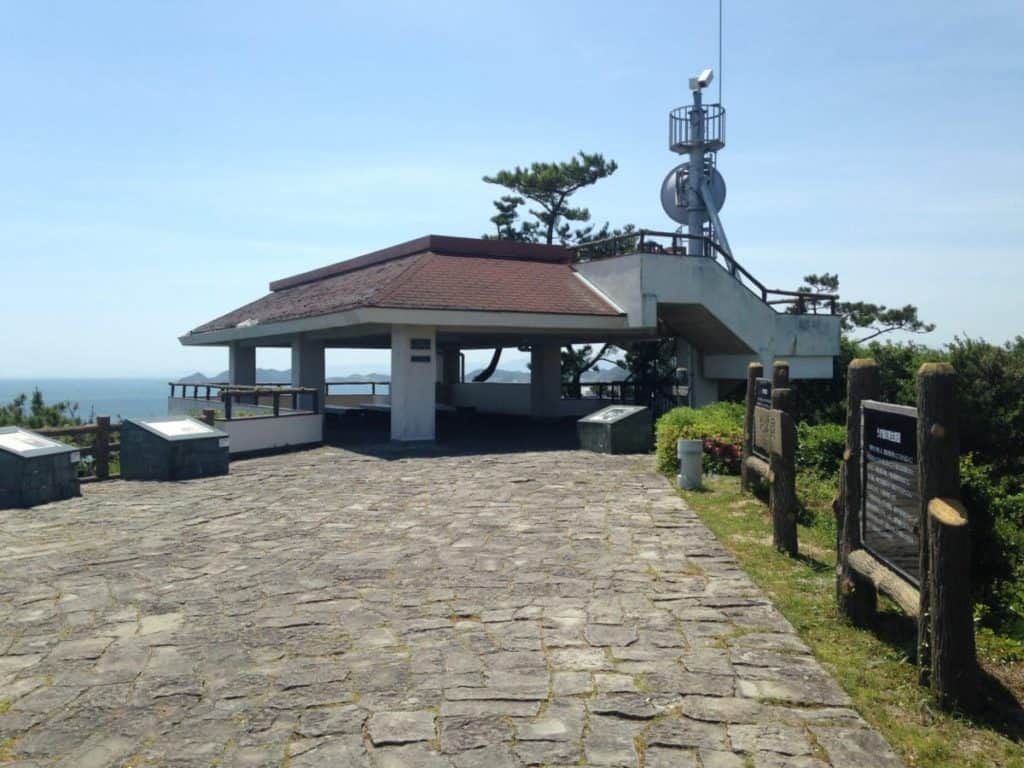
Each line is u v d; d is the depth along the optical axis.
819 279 34.94
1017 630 6.14
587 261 22.67
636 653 5.29
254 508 10.71
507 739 4.11
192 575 7.36
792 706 4.49
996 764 3.88
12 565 7.75
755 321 21.95
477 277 21.06
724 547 8.30
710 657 5.21
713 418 14.77
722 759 3.90
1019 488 15.26
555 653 5.30
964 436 20.12
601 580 7.07
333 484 12.73
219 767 3.87
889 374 24.33
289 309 24.52
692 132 26.12
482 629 5.80
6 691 4.78
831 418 23.62
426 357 19.33
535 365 27.75
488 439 20.20
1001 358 20.73
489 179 35.66
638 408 17.62
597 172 34.97
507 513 10.20
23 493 10.96
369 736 4.16
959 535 4.34
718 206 26.47
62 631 5.84
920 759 3.93
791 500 7.97
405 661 5.18
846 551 5.87
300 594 6.72
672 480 12.85
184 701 4.61
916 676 4.87
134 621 6.06
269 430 17.44
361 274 25.11
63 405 19.42
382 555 8.05
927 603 4.57
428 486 12.45
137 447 13.73
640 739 4.10
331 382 32.97
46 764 3.91
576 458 16.05
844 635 5.64
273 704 4.56
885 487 5.30
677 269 20.66
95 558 8.02
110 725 4.32
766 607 6.27
